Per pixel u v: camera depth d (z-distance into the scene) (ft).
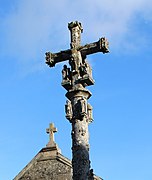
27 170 84.94
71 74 51.19
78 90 49.85
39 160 85.15
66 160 83.56
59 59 53.57
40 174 83.66
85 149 47.67
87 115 49.65
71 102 50.37
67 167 82.79
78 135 48.24
